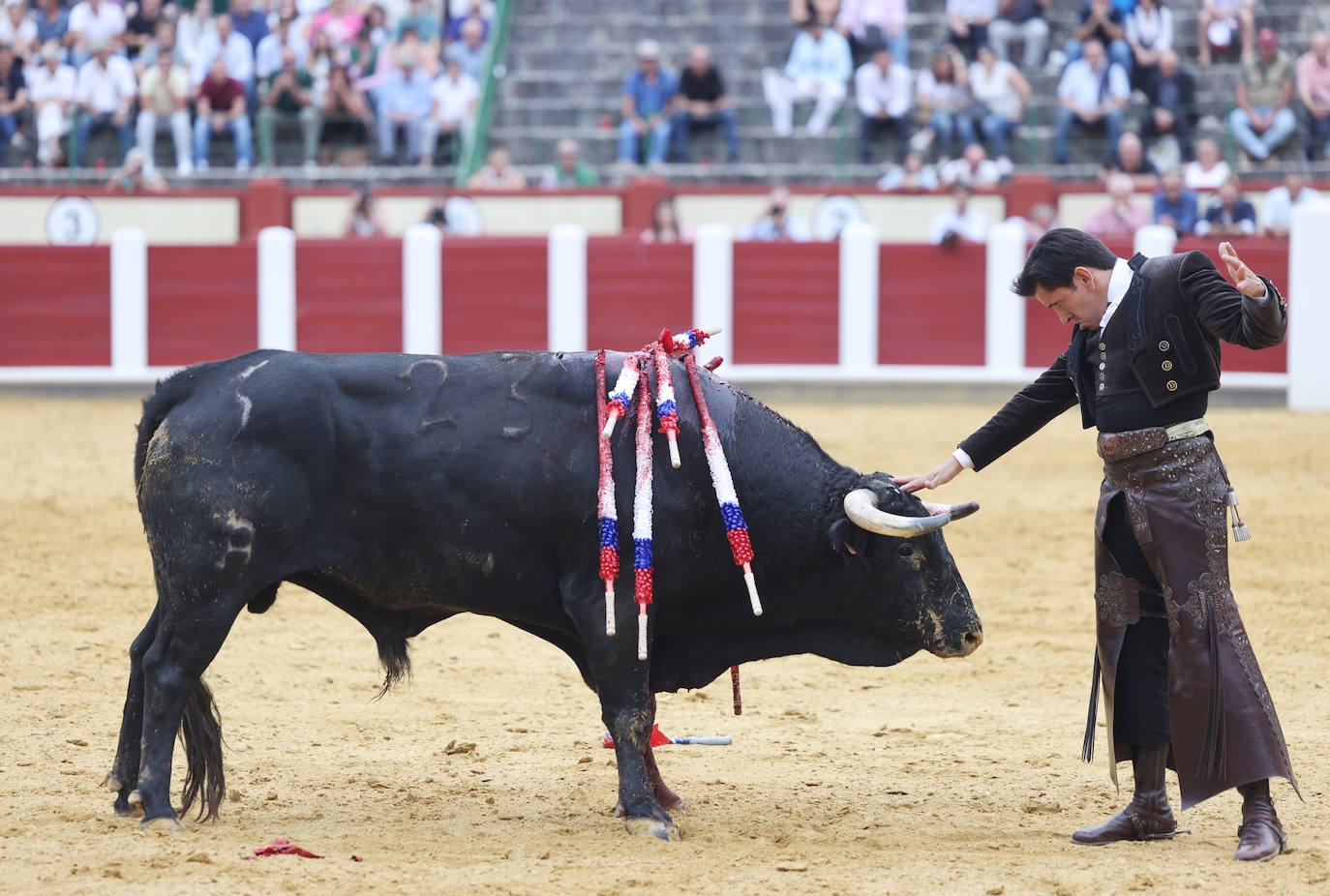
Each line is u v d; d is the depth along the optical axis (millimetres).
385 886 9102
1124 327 9789
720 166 45188
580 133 48156
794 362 39844
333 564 10305
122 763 10547
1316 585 19781
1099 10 43875
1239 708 9523
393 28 48812
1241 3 46250
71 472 28672
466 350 40344
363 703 14430
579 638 10672
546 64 50219
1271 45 42750
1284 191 40031
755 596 10086
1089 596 19438
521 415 10352
